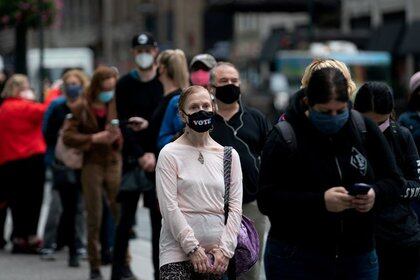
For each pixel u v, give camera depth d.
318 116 9.81
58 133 20.83
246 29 95.81
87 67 66.94
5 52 96.94
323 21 86.19
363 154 10.08
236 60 91.56
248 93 76.12
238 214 11.58
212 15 97.62
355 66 67.00
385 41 74.19
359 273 10.20
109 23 117.06
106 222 20.62
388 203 10.22
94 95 18.66
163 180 11.41
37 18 34.84
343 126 10.02
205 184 11.44
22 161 22.38
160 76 16.34
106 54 117.94
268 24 92.62
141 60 17.36
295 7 75.06
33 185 22.58
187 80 16.27
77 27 125.50
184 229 11.25
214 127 13.70
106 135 18.47
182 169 11.45
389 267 12.10
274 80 67.31
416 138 13.80
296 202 9.92
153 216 16.69
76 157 18.67
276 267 10.28
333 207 9.77
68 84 20.81
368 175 10.09
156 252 16.64
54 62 66.25
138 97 17.53
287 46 72.12
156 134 16.27
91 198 18.70
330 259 10.09
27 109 22.28
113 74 18.59
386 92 11.75
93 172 18.66
